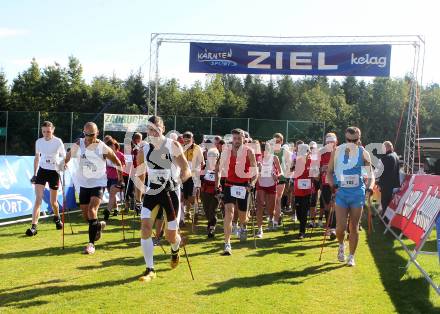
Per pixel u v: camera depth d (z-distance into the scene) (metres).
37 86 47.00
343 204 6.51
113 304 4.56
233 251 7.37
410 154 14.36
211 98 44.06
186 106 41.56
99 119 28.08
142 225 5.50
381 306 4.69
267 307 4.56
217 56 13.73
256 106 44.28
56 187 8.78
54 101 46.31
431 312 4.54
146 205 5.51
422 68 13.37
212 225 8.72
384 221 10.23
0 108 45.72
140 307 4.48
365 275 5.94
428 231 6.27
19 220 9.52
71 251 7.02
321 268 6.29
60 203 11.15
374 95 39.97
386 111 39.06
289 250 7.54
